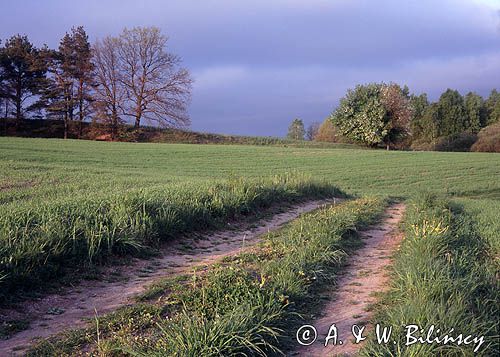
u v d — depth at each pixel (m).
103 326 6.34
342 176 34.78
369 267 9.44
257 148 53.59
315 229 11.20
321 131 86.62
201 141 70.81
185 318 5.86
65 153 37.91
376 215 15.61
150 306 6.90
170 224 11.07
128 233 9.86
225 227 12.92
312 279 8.02
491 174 37.38
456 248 9.69
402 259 8.62
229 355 5.15
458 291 6.53
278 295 6.70
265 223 14.12
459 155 50.12
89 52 70.12
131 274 8.78
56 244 8.47
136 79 69.19
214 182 17.08
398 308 6.13
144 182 21.02
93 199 12.12
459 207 17.53
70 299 7.46
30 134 69.94
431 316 5.62
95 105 68.00
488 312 6.23
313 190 19.80
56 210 10.39
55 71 70.62
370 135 65.69
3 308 6.88
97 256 8.95
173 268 9.28
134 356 5.28
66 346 5.77
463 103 93.44
